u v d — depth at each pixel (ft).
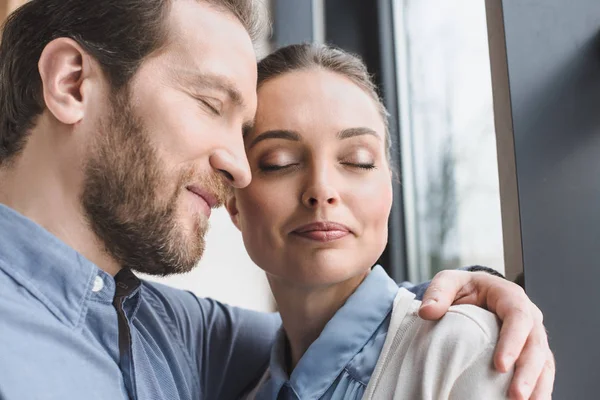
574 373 3.83
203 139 3.40
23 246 3.25
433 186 5.86
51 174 3.39
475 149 5.29
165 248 3.43
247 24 3.79
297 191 3.43
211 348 4.23
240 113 3.50
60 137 3.38
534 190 3.93
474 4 5.31
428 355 2.99
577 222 3.92
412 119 6.15
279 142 3.49
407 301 3.43
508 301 3.05
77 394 3.03
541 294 3.86
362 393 3.28
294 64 3.62
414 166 6.13
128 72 3.35
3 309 3.02
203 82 3.41
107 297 3.38
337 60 3.64
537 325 2.98
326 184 3.34
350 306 3.48
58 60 3.35
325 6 6.48
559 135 3.98
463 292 3.31
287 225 3.44
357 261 3.42
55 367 3.03
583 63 4.02
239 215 3.74
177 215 3.43
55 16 3.45
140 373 3.50
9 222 3.27
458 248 5.52
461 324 2.99
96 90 3.39
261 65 3.75
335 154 3.46
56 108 3.30
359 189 3.42
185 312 4.24
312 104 3.47
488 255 5.12
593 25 4.04
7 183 3.49
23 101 3.45
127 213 3.36
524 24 4.07
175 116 3.37
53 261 3.24
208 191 3.49
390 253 6.08
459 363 2.91
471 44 5.34
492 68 4.24
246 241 3.63
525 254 3.88
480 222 5.22
